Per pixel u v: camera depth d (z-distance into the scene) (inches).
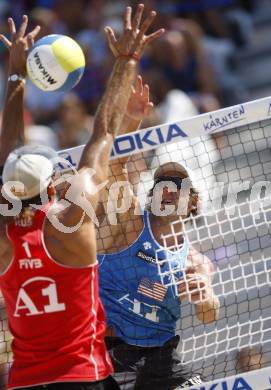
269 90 1466.5
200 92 1393.9
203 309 722.2
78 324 611.2
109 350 714.2
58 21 1544.0
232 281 751.1
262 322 765.3
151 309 709.3
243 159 1040.2
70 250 605.6
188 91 1392.7
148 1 1461.6
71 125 1316.4
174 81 1395.2
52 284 609.0
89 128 1334.9
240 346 749.9
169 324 720.3
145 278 706.8
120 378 712.4
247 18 1553.9
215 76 1444.4
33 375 611.2
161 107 1323.8
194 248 768.9
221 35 1534.2
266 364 799.7
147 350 715.4
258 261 766.5
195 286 716.7
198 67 1397.6
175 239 703.7
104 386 621.3
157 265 705.0
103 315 634.2
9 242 613.6
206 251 803.4
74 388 604.1
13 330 626.8
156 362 715.4
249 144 1042.1
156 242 706.8
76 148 706.2
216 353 743.1
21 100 685.9
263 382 695.1
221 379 695.1
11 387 616.7
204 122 700.7
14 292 616.4
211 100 1366.9
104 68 1438.2
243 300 810.2
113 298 713.0
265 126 956.6
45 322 610.2
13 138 675.4
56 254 606.9
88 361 610.9
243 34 1544.0
